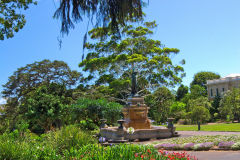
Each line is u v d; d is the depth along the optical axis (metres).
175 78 36.59
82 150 5.29
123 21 3.51
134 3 3.44
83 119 24.34
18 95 35.62
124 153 4.92
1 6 8.21
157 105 38.03
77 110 24.30
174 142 12.12
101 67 36.38
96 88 35.12
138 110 17.42
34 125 29.38
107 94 35.41
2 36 8.40
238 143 9.45
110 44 36.22
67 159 4.95
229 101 41.38
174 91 39.47
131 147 5.54
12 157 4.84
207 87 68.31
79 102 25.23
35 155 5.02
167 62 36.38
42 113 25.89
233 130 18.88
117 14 3.42
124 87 33.56
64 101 30.89
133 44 38.00
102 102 24.47
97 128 22.03
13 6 8.41
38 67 37.16
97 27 3.48
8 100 35.38
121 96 37.75
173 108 41.66
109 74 36.97
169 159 4.99
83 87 36.66
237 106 39.78
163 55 37.69
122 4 3.37
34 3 8.59
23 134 8.57
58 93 31.47
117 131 14.66
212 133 17.06
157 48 37.59
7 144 5.23
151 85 36.94
